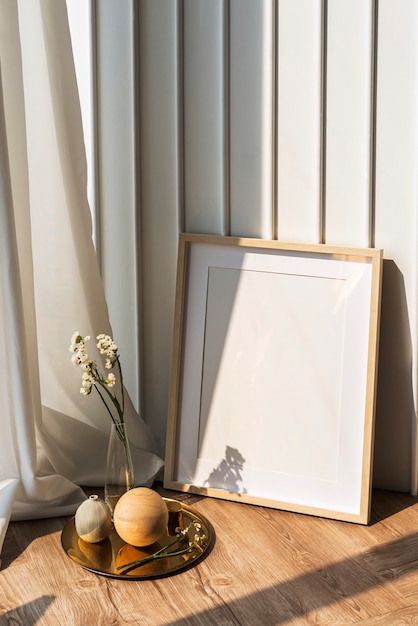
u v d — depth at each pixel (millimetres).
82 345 1733
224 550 1707
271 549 1712
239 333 1935
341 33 1784
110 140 2008
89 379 1731
